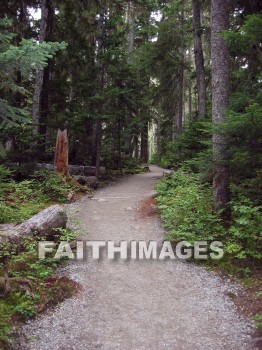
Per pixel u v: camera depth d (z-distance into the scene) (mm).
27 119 8609
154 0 25188
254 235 7527
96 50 21062
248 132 7406
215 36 9266
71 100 21172
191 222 9164
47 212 8531
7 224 8273
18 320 5086
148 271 7383
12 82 7746
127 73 19984
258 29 6340
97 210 12539
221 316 5574
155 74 23297
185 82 31641
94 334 5031
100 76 20469
